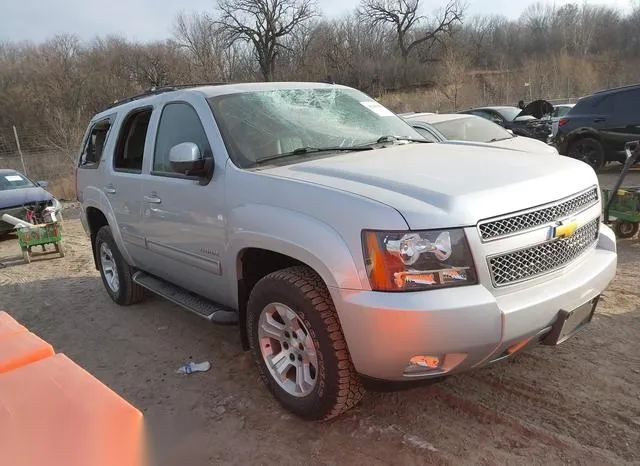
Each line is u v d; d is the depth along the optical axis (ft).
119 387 13.06
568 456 9.23
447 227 8.61
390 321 8.45
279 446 10.12
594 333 13.69
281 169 11.14
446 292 8.52
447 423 10.37
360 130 13.69
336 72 185.57
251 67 183.21
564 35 216.54
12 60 153.79
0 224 35.55
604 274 10.37
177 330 16.33
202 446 10.30
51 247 32.48
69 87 151.43
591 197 10.89
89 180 18.57
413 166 10.62
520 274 9.14
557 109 66.39
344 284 8.93
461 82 119.44
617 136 38.70
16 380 4.17
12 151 85.10
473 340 8.50
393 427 10.35
